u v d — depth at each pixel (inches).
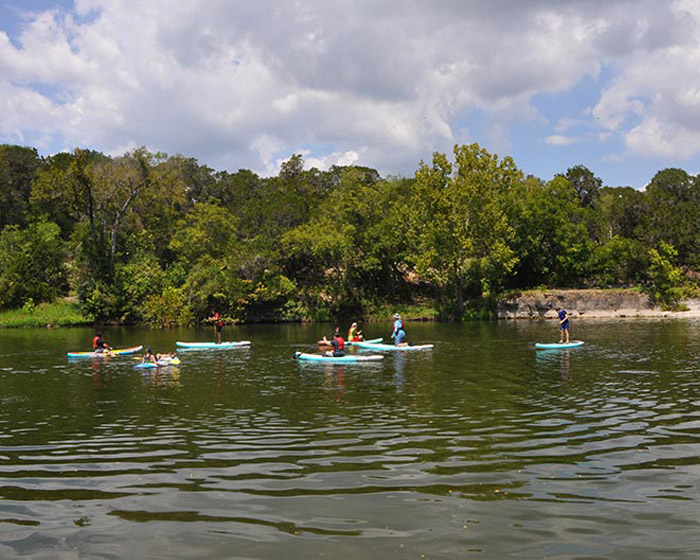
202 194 3321.9
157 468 393.1
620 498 326.6
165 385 755.4
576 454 413.1
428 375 810.8
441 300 2474.2
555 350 1104.8
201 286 2078.0
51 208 2876.5
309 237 2203.5
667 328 1620.3
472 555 258.5
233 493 341.1
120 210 2329.0
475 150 2137.1
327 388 716.7
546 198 2566.4
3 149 2842.0
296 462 401.1
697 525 289.7
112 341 1445.6
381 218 2423.7
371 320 2267.5
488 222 2145.7
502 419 527.5
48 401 649.6
